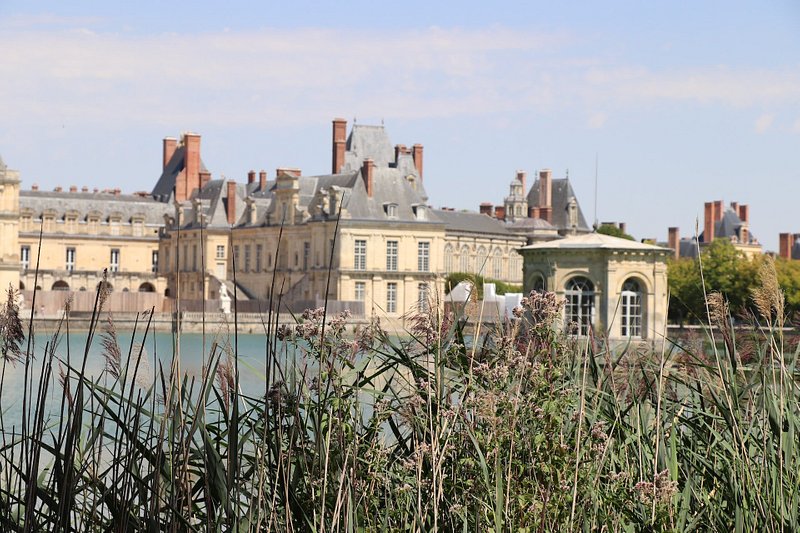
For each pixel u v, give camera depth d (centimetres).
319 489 962
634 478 1103
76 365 2325
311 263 14325
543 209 19138
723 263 10769
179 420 910
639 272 6594
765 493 1070
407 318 1067
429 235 14275
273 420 991
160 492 951
